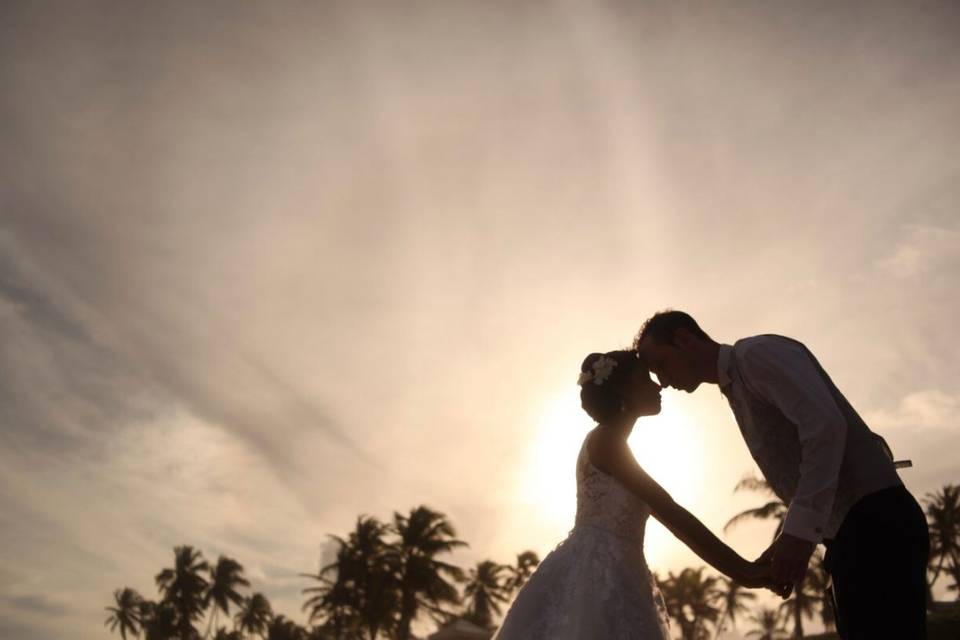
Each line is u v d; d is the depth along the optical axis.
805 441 2.82
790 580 2.79
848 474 2.82
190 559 95.12
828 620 39.75
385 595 58.38
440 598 59.09
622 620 3.10
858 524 2.78
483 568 68.38
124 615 97.75
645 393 3.37
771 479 3.10
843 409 2.93
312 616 59.72
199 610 93.19
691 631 66.25
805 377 2.88
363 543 59.84
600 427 3.35
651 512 3.37
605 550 3.23
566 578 3.24
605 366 3.36
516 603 3.29
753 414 3.08
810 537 2.75
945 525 48.22
